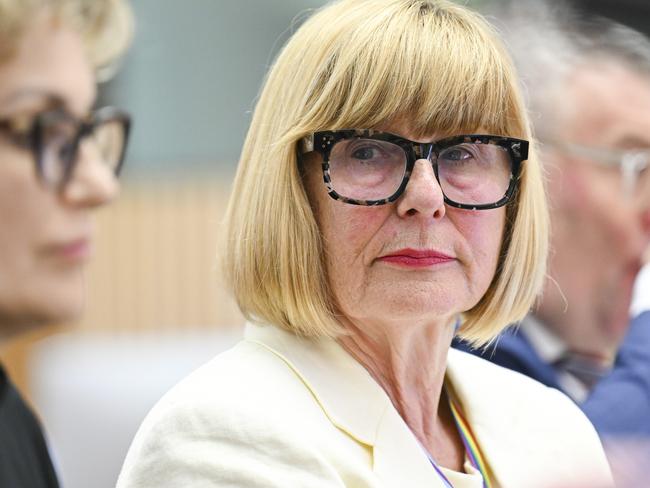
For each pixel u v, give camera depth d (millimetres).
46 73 2111
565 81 5793
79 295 2221
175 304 11977
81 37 2191
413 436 3660
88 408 9734
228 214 3912
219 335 11820
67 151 2172
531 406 4285
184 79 11781
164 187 12047
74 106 2178
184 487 3221
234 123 12055
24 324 2189
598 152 5781
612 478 2529
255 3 11727
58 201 2160
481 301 4090
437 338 3865
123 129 2373
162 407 3500
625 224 5770
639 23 5805
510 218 3990
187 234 12023
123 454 9430
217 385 3473
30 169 2111
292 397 3537
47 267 2166
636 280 5898
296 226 3666
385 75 3553
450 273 3674
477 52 3680
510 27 5945
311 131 3613
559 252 5852
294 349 3727
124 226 11961
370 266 3635
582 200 5734
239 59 11883
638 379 5234
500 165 3768
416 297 3600
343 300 3680
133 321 11914
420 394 3943
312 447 3334
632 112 5730
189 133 11891
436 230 3611
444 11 3766
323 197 3678
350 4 3779
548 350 5805
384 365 3873
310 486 3229
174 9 11602
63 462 9312
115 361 10664
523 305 4133
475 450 4078
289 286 3670
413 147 3582
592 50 5805
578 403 5383
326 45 3656
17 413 3023
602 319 5820
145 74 11445
